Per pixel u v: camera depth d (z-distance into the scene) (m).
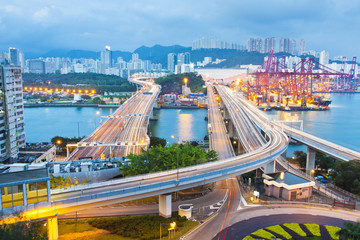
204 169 123.25
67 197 90.56
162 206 107.81
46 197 84.94
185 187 110.56
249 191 133.25
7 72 184.00
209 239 92.75
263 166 151.25
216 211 112.62
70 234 95.06
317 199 124.44
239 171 129.00
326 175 170.88
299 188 124.75
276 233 95.25
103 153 193.62
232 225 101.62
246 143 199.12
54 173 133.88
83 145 190.38
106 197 93.19
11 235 63.28
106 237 93.81
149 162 129.75
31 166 120.81
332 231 97.06
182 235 95.19
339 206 117.25
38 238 70.31
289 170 166.38
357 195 128.62
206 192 132.00
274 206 117.06
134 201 122.75
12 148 187.75
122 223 101.69
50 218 86.69
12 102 188.88
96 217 108.31
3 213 77.56
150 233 95.12
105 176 140.50
